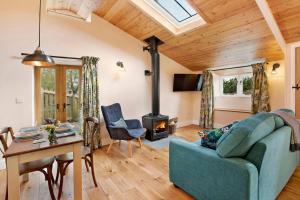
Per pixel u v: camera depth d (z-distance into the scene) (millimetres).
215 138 1868
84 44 3588
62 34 3346
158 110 4320
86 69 3494
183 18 3451
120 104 4105
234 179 1487
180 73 5227
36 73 3654
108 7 3422
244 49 3613
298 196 1927
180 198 1975
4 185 2301
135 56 4309
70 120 4172
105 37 3850
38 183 2346
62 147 1796
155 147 3672
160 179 2402
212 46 3768
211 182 1691
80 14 3303
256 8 2457
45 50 3186
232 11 2652
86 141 3451
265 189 1595
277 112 2225
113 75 3977
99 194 2070
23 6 2979
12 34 2885
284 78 3588
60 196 1958
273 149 1616
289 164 2154
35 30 3080
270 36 2971
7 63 2855
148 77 4562
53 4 3014
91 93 3543
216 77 5254
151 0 3191
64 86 4086
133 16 3506
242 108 4680
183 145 2020
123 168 2740
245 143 1496
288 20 2777
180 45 4117
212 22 3006
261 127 1594
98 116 3641
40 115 3717
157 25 3578
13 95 2904
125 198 1994
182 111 5551
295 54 3299
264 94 3844
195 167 1857
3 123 2840
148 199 1970
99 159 3088
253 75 4035
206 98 5133
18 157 1574
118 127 3225
